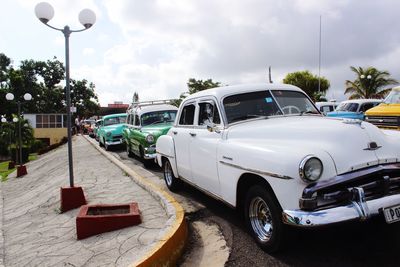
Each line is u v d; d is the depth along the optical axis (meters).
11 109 50.25
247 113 5.43
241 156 4.55
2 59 58.31
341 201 3.73
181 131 6.74
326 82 38.97
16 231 6.95
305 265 3.97
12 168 25.30
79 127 50.50
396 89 11.05
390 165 3.89
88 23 7.00
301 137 4.23
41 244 5.63
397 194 3.82
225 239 4.94
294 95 5.85
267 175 4.04
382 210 3.69
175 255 4.44
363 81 36.53
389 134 4.52
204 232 5.33
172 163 7.21
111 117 20.70
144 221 5.52
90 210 5.90
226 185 5.04
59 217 6.82
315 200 3.62
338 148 3.88
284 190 3.80
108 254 4.57
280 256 4.21
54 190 9.61
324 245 4.39
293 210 3.72
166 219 5.51
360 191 3.64
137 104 13.73
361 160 3.83
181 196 7.28
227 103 5.47
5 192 14.27
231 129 5.13
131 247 4.64
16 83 51.94
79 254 4.80
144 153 11.30
